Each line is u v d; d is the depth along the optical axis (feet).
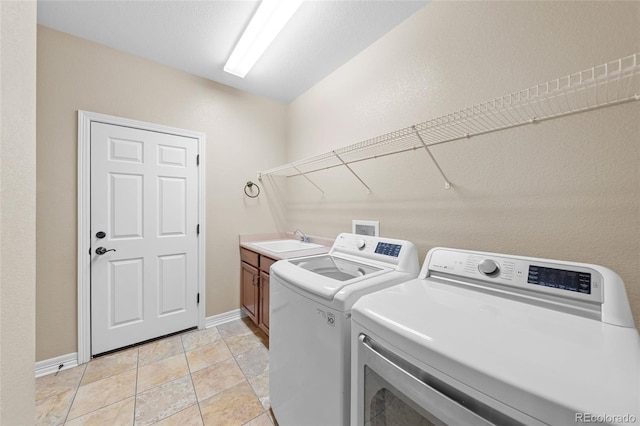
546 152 3.49
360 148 5.14
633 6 2.87
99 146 6.14
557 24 3.40
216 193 8.03
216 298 8.02
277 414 4.10
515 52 3.78
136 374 5.51
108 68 6.26
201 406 4.63
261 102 9.03
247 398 4.83
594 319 2.32
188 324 7.47
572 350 1.78
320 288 3.21
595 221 3.10
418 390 2.02
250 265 7.64
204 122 7.77
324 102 7.76
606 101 2.99
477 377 1.66
